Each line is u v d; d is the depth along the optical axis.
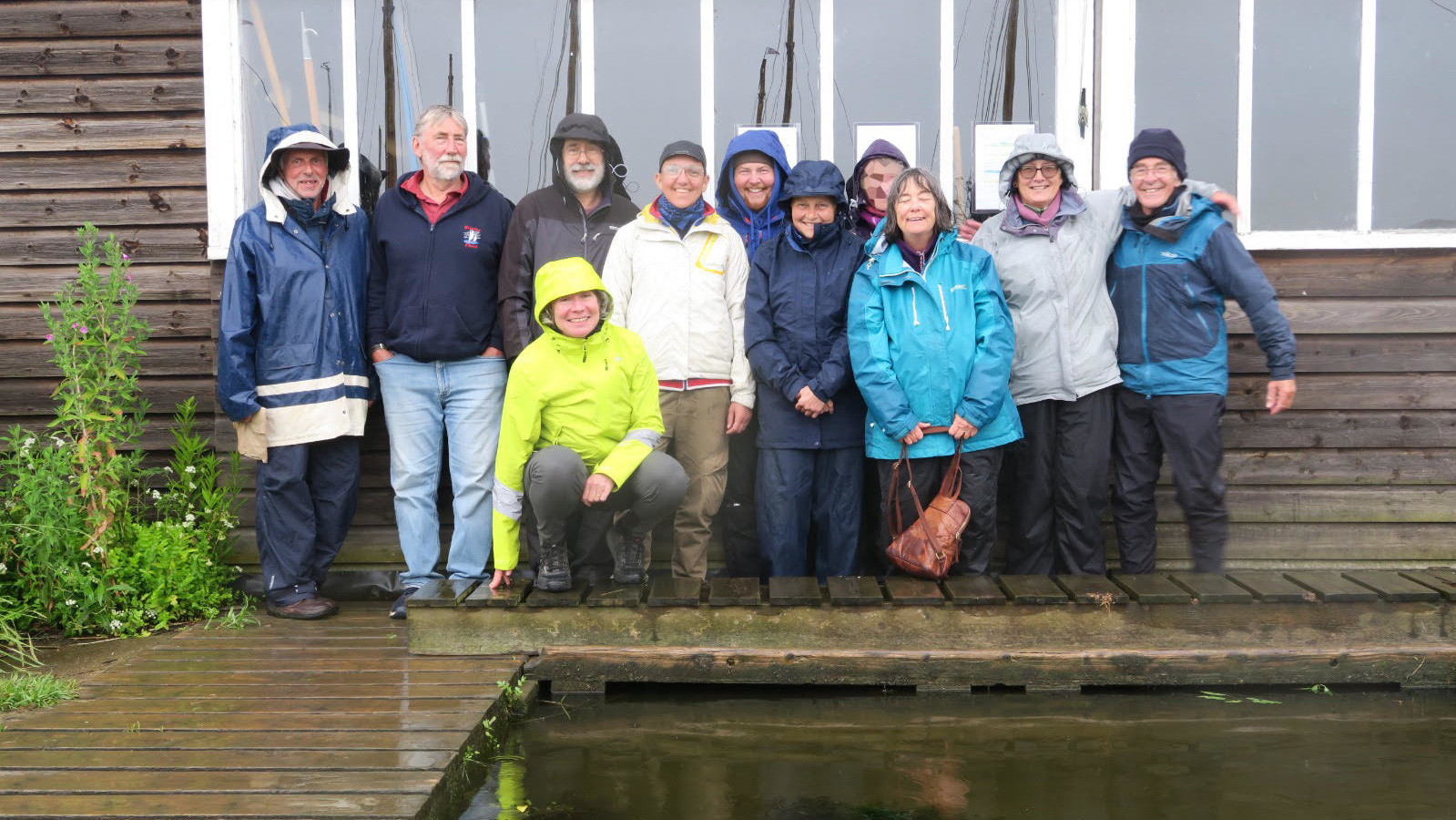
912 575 4.01
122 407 4.68
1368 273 4.55
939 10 4.66
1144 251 4.15
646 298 4.14
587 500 3.70
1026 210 4.11
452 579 4.21
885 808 2.82
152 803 2.66
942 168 4.71
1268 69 4.57
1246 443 4.64
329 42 4.73
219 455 4.77
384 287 4.32
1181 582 3.95
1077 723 3.47
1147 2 4.56
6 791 2.72
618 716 3.57
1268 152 4.59
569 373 3.82
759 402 4.16
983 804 2.85
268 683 3.54
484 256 4.27
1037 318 4.10
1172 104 4.58
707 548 4.28
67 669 3.85
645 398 3.93
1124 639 3.81
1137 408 4.22
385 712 3.27
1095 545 4.23
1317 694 3.74
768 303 4.08
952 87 4.68
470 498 4.31
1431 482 4.62
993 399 3.89
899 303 3.96
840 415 4.11
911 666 3.78
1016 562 4.34
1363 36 4.54
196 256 4.73
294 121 4.75
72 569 4.21
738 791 2.94
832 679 3.79
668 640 3.82
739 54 4.70
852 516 4.18
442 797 2.80
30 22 4.70
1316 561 4.66
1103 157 4.58
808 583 3.96
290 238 4.20
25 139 4.73
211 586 4.52
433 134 4.12
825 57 4.69
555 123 4.73
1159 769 3.07
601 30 4.70
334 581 4.75
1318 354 4.59
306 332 4.20
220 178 4.68
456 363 4.28
